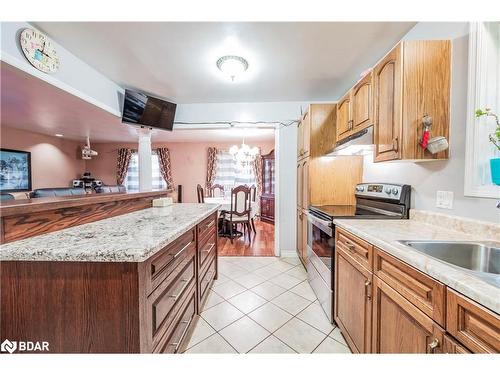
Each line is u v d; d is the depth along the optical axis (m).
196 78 2.59
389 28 1.72
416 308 0.90
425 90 1.37
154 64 2.28
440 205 1.45
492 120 1.22
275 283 2.50
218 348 1.53
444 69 1.37
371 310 1.22
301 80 2.64
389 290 1.07
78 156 6.05
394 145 1.42
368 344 1.25
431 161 1.51
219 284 2.47
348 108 2.16
